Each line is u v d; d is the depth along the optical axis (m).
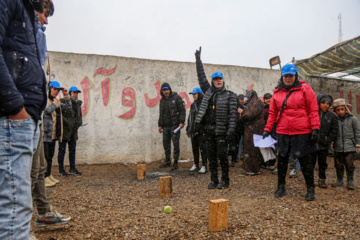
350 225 2.72
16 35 1.38
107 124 7.24
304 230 2.63
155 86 7.67
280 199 3.76
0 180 1.23
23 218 1.31
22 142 1.31
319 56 8.20
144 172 5.43
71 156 5.82
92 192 4.32
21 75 1.39
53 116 4.87
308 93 3.68
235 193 4.13
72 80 7.00
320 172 4.57
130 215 3.13
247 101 5.75
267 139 5.51
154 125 7.63
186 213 3.17
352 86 9.86
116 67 7.36
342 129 4.46
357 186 4.62
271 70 8.88
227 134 4.27
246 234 2.56
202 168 5.94
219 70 8.27
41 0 2.04
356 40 6.88
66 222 2.88
